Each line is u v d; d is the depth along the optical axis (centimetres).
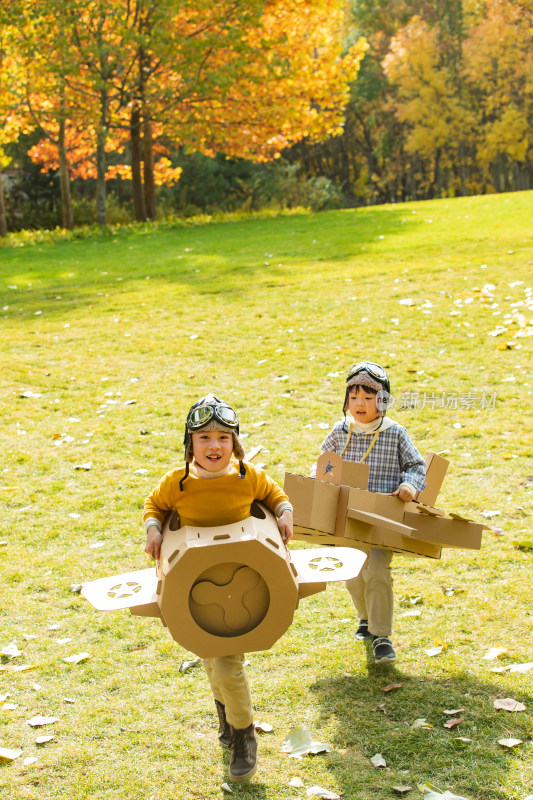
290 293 1405
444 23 6056
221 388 925
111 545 573
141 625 470
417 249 1733
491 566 509
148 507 329
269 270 1650
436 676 395
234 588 303
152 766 342
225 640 305
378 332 1107
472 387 865
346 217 2627
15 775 339
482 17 5653
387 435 427
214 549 292
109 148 3706
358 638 440
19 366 1072
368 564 400
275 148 3212
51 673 419
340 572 324
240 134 2989
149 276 1719
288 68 2881
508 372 906
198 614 305
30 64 2784
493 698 372
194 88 2712
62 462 739
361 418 427
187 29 2828
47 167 3828
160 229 2789
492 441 720
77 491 674
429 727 353
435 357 979
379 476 425
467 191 6738
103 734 366
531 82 5412
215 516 319
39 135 3894
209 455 316
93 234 2753
